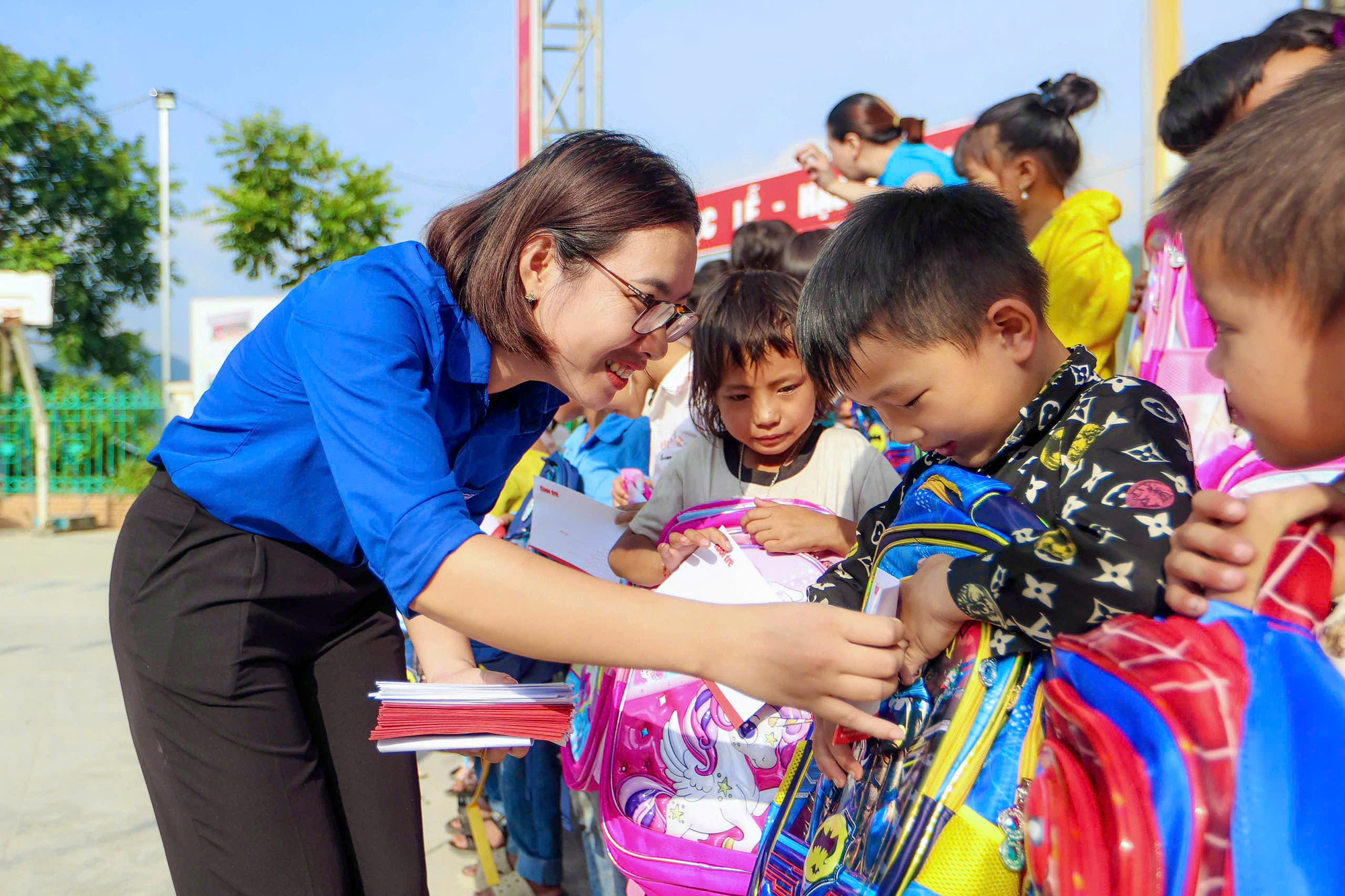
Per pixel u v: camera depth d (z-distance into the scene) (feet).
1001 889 3.23
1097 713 2.87
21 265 55.93
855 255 4.06
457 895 9.11
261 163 49.44
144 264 63.05
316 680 5.49
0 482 43.01
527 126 29.94
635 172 4.50
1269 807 2.48
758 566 5.84
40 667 16.62
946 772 3.33
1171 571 2.92
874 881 3.37
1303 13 6.69
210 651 4.80
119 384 57.52
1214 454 6.05
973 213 4.06
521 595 3.58
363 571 5.28
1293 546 2.76
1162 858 2.57
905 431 4.15
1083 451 3.51
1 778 11.80
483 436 5.35
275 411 4.69
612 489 10.28
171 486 5.00
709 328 6.15
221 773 4.78
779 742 5.47
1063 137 9.11
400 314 4.42
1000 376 3.92
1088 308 7.61
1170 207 2.74
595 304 4.49
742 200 23.41
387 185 50.85
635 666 3.58
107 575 26.71
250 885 4.77
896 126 14.12
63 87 59.21
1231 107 6.35
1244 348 2.54
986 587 3.35
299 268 50.01
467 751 5.23
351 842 5.39
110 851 9.80
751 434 6.18
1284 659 2.64
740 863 5.33
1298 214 2.33
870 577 4.44
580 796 9.07
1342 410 2.45
